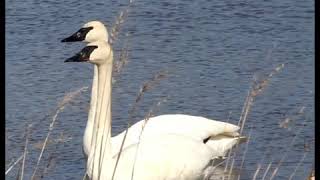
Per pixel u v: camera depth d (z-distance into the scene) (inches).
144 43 902.4
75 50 890.1
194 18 989.2
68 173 604.4
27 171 590.9
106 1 1034.1
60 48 896.9
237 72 828.0
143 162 550.9
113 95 741.3
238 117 726.5
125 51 497.7
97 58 562.3
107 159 526.0
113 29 462.6
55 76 812.6
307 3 1029.2
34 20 975.6
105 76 562.3
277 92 769.6
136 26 952.9
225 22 980.6
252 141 663.8
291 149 645.9
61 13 1000.2
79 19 983.0
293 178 601.3
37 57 865.5
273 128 689.6
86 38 645.9
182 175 569.9
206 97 765.9
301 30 955.3
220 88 786.2
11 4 1020.5
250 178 598.5
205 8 1022.4
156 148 562.9
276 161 626.2
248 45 908.0
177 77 807.7
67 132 672.4
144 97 753.6
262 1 1042.1
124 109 732.0
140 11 1002.1
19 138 649.0
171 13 999.6
